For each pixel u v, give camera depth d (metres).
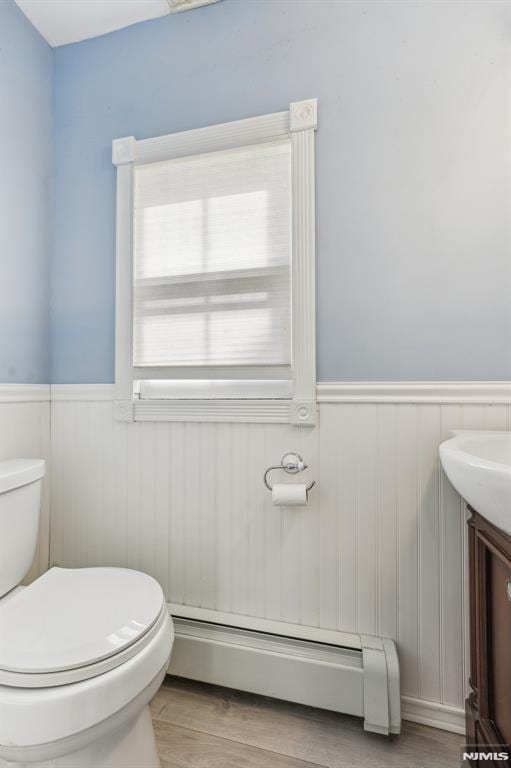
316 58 1.29
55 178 1.55
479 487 0.70
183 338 1.41
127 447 1.45
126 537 1.44
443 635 1.13
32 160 1.48
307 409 1.25
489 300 1.14
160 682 0.86
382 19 1.23
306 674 1.13
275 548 1.28
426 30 1.19
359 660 1.12
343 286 1.24
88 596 0.97
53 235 1.55
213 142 1.37
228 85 1.38
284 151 1.32
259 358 1.33
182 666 1.25
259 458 1.30
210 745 1.06
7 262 1.38
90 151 1.54
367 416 1.21
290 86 1.31
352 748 1.05
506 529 0.69
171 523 1.39
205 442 1.36
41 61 1.53
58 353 1.55
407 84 1.20
